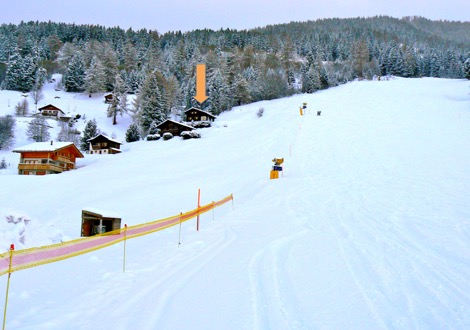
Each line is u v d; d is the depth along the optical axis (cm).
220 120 7494
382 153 2844
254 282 675
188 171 3180
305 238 1021
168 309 565
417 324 500
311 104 6781
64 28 18400
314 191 1877
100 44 14775
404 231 1052
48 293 651
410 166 2336
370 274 704
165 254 964
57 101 10269
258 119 6544
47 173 4331
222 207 1744
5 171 4572
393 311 541
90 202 2330
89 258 912
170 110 8838
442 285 643
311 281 673
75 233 1505
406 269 729
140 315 545
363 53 13000
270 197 1850
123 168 3703
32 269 799
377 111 5038
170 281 709
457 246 892
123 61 14662
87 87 10962
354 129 3978
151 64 12644
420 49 17812
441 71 12731
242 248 952
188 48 15150
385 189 1792
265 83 9550
